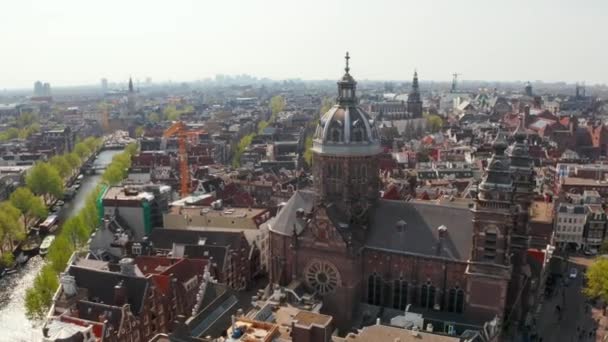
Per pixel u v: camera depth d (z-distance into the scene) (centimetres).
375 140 12031
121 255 14638
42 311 12469
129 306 10419
